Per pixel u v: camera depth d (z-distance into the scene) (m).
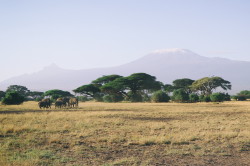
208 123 19.66
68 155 10.09
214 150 10.98
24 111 32.03
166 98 68.56
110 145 11.92
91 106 46.03
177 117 24.66
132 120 21.59
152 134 14.53
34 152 10.30
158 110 34.44
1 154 9.58
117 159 9.61
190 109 36.12
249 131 15.47
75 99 43.91
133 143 12.19
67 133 14.90
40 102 38.28
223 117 24.70
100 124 18.88
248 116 25.92
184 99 66.62
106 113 27.97
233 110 34.41
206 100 67.25
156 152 10.70
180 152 10.59
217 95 66.75
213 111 32.66
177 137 13.42
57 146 11.59
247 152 10.83
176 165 8.93
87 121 20.20
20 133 14.77
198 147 11.52
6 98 49.44
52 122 19.97
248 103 59.03
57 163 8.92
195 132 14.94
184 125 18.27
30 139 12.77
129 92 85.12
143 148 11.40
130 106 45.88
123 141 12.79
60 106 40.66
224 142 12.62
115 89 81.25
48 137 13.57
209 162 9.31
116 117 24.17
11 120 20.78
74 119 22.28
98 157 9.88
